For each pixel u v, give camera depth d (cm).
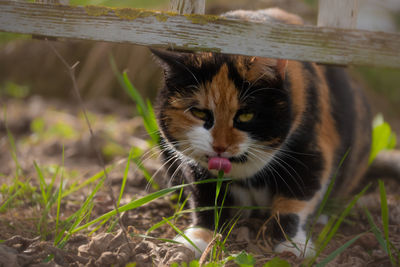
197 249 85
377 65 82
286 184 93
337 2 82
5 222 92
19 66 185
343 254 88
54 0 84
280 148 92
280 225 90
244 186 94
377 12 208
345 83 103
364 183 114
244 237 92
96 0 91
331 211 98
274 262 81
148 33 83
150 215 98
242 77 88
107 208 99
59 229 91
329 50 82
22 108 162
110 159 122
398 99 184
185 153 92
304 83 93
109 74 172
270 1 162
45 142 129
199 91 89
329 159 95
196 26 83
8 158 122
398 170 115
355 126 104
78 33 84
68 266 83
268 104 89
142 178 108
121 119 153
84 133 130
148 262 84
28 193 100
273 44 82
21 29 84
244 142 90
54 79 180
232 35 83
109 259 82
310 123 93
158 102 94
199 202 95
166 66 90
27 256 82
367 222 97
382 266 85
